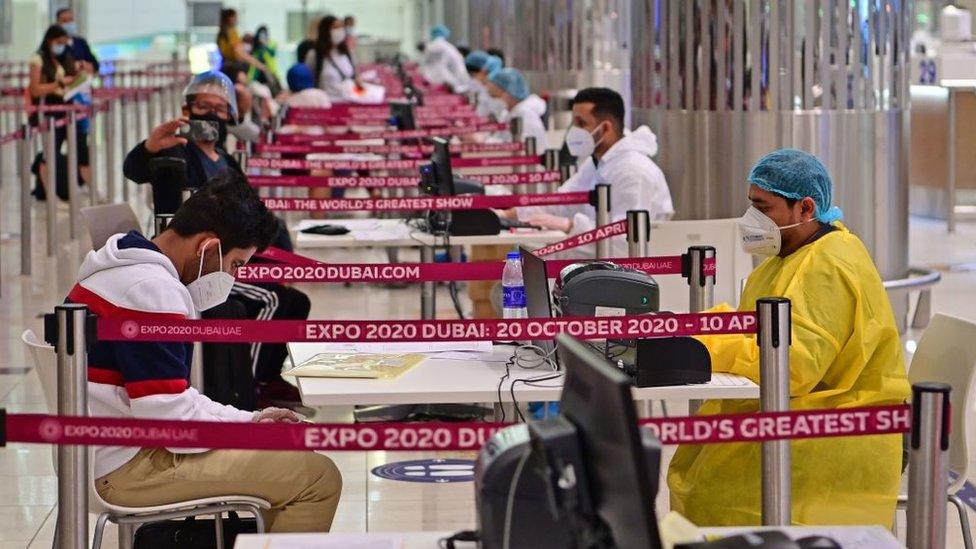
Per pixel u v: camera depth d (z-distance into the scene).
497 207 12.32
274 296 12.17
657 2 15.50
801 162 7.31
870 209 15.09
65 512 5.99
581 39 26.02
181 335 6.60
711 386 7.08
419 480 10.74
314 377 7.50
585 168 13.51
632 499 3.79
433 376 7.48
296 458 6.99
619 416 3.77
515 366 7.72
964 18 23.78
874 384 7.15
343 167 16.30
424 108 26.91
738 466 7.13
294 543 4.86
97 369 6.74
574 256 12.92
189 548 7.22
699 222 11.36
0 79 34.69
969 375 7.27
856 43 14.85
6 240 22.30
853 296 7.07
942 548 5.24
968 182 24.27
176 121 11.96
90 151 24.19
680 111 15.34
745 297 7.61
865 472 6.98
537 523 4.36
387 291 18.94
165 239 7.04
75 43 30.30
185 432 5.49
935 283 15.52
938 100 24.28
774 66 14.86
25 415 5.50
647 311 7.55
